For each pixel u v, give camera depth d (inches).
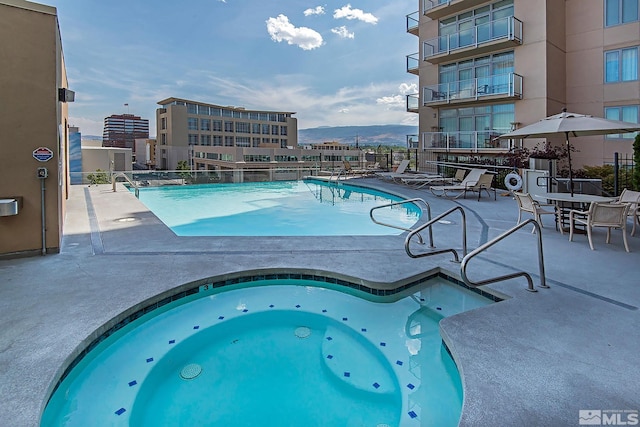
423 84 738.8
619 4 544.7
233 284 180.2
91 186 589.9
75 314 133.3
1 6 193.2
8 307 138.3
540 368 100.9
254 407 108.3
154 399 110.5
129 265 188.7
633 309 136.7
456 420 103.0
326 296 180.2
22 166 200.8
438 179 549.0
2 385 93.7
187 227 344.5
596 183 343.6
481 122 656.4
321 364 129.0
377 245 229.6
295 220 378.3
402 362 130.0
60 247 213.6
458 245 229.1
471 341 114.8
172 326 152.8
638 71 531.8
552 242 237.3
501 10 615.5
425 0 710.5
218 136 2490.2
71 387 110.8
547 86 565.3
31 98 202.1
